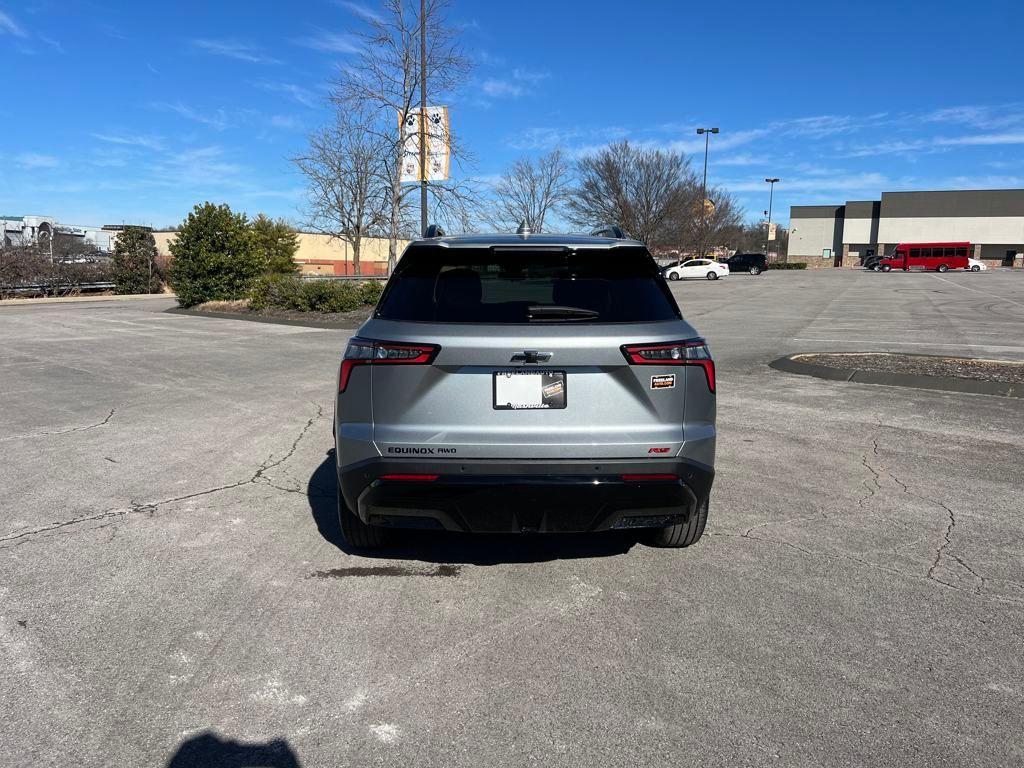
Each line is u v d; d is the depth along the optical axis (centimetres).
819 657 293
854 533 420
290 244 3784
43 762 232
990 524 432
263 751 238
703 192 5216
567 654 296
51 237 3569
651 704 263
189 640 306
